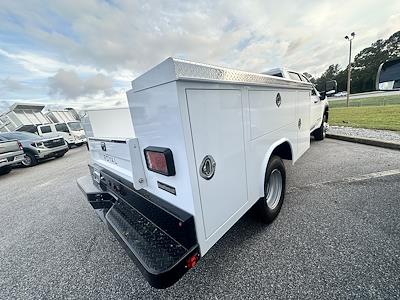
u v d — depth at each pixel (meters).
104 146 2.22
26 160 8.50
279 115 2.30
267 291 1.57
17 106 13.75
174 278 1.22
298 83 2.77
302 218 2.44
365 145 5.48
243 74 1.58
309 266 1.74
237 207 1.66
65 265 2.16
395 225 2.16
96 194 2.46
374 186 3.06
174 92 1.08
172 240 1.40
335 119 10.82
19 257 2.39
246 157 1.73
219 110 1.37
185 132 1.13
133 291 1.74
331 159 4.51
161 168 1.30
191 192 1.20
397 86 3.70
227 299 1.55
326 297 1.46
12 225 3.25
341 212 2.48
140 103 1.37
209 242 1.37
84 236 2.68
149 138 1.40
